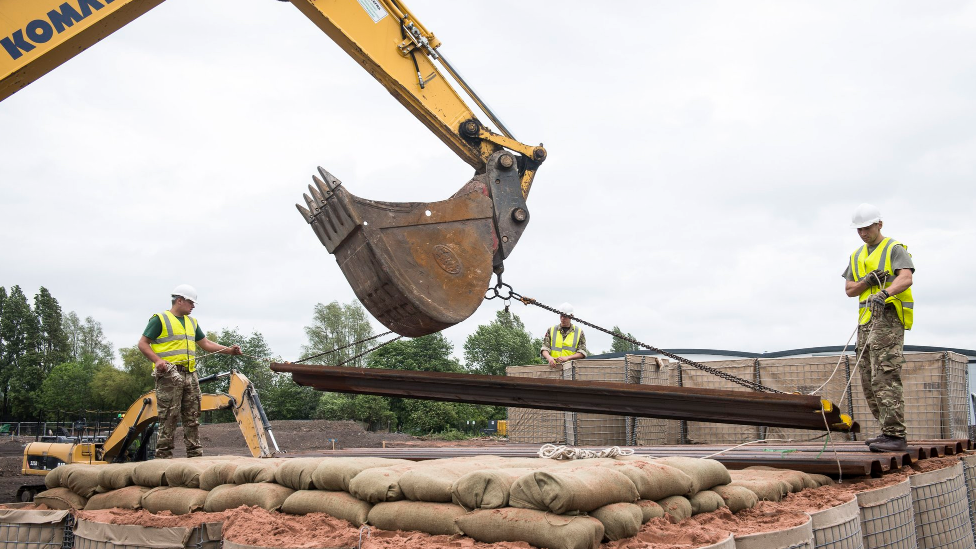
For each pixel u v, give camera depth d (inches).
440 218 226.1
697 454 253.9
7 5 240.4
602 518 127.6
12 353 2851.9
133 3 248.5
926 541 215.5
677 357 238.4
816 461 213.0
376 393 267.3
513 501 127.2
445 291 222.2
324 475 157.2
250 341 2017.7
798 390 394.6
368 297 223.9
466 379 249.4
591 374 422.3
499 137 261.6
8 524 189.2
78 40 247.9
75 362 2768.2
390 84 259.0
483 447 378.0
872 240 251.4
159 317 305.1
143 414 411.8
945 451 267.1
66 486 204.5
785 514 159.0
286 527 147.3
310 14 252.4
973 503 268.2
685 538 129.1
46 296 2942.9
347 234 216.8
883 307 236.1
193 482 184.4
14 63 240.4
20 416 2765.7
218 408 388.2
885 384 235.0
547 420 444.8
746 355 768.9
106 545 164.6
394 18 260.4
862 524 184.9
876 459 209.6
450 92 263.0
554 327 449.7
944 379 341.4
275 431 1256.8
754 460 223.5
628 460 164.7
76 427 530.6
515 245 248.8
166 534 155.2
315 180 226.1
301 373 267.1
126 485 196.9
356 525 144.3
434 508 136.3
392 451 324.2
